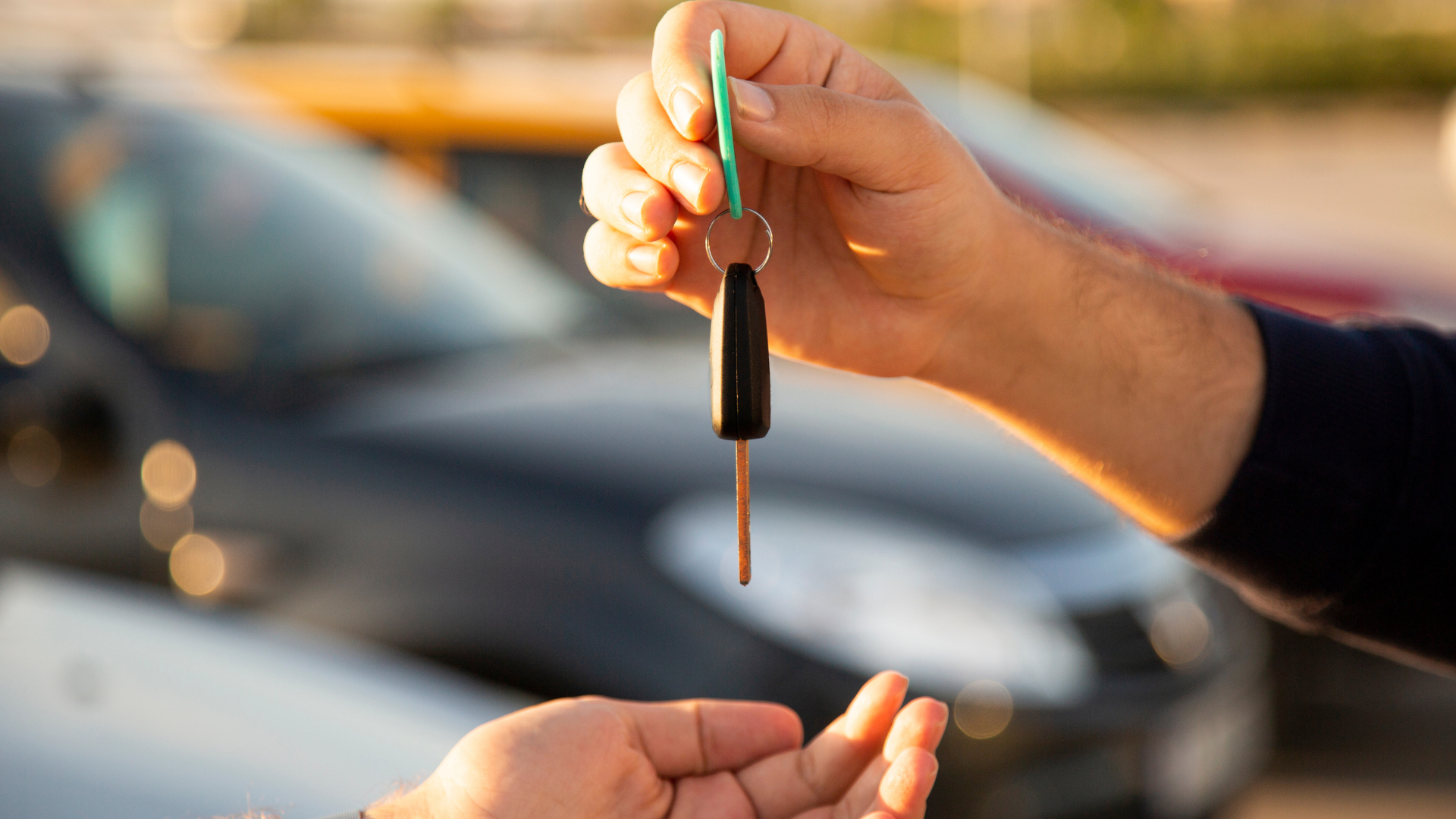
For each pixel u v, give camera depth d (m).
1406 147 22.28
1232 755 2.39
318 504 2.18
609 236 1.04
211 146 2.69
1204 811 2.26
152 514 2.21
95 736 1.22
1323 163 20.16
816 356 1.18
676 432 2.30
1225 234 4.08
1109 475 1.21
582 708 1.04
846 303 1.16
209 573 2.18
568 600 2.05
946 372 1.20
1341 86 28.67
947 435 2.45
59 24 3.07
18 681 1.30
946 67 27.88
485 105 3.33
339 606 2.13
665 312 3.09
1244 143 23.84
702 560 2.05
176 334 2.35
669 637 2.01
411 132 3.20
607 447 2.23
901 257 1.10
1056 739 2.03
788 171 1.13
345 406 2.32
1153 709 2.12
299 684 1.35
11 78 2.67
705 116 0.93
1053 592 2.11
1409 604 1.14
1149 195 4.26
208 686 1.32
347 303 2.55
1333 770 3.13
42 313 2.32
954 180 1.08
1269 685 3.04
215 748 1.22
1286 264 3.84
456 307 2.69
